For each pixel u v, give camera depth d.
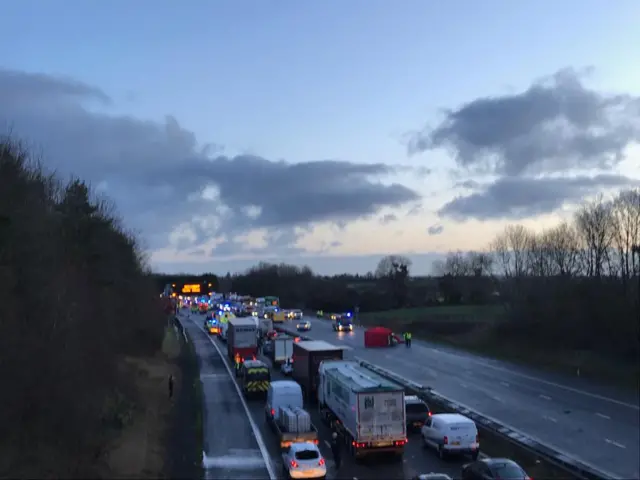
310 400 45.47
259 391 46.75
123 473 26.55
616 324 65.31
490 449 31.59
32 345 30.80
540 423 37.97
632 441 33.38
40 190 43.88
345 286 199.00
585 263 92.19
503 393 48.75
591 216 89.19
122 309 61.91
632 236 81.00
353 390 30.23
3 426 27.39
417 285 190.00
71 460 27.03
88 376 36.53
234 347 65.56
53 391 30.27
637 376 55.22
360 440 29.48
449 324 106.31
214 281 165.62
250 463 29.47
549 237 109.00
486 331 92.12
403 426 29.88
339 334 104.69
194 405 43.41
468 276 167.75
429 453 31.20
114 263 57.50
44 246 37.00
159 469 27.38
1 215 32.34
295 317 149.25
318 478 26.55
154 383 50.81
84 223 50.66
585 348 70.56
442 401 42.38
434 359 71.38
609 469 27.97
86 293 45.19
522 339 80.62
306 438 31.58
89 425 30.70
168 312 121.00
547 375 58.50
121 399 38.62
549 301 78.75
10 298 31.14
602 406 43.44
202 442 33.47
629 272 76.69
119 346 56.50
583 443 32.97
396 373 59.84
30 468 25.45
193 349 81.19
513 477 22.27
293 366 54.38
